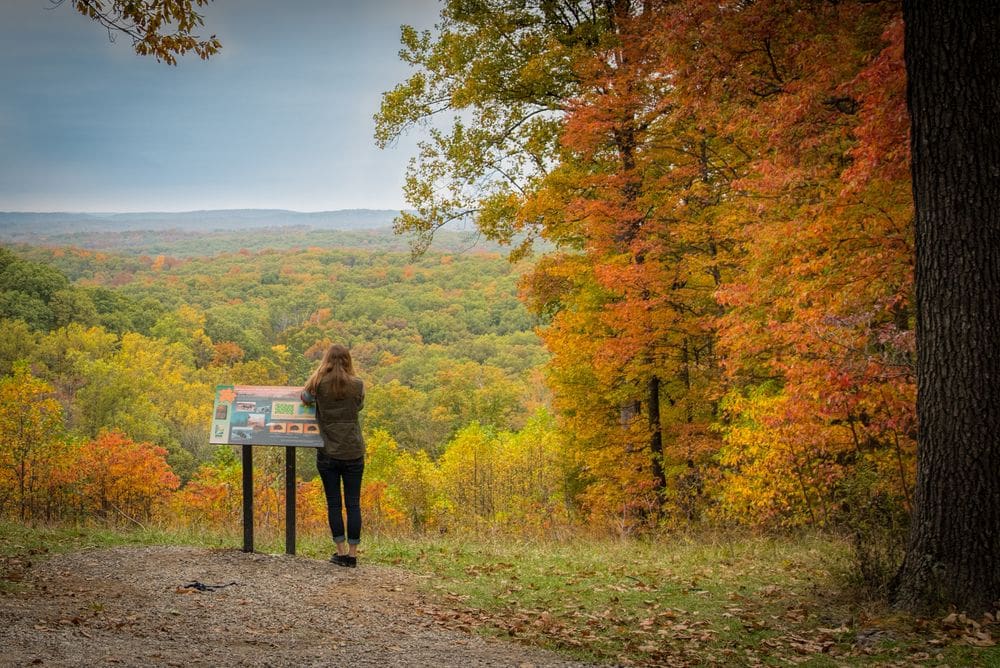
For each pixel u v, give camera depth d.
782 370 11.99
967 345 6.30
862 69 10.32
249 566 7.02
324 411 7.54
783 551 10.26
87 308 104.44
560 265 17.39
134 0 8.00
